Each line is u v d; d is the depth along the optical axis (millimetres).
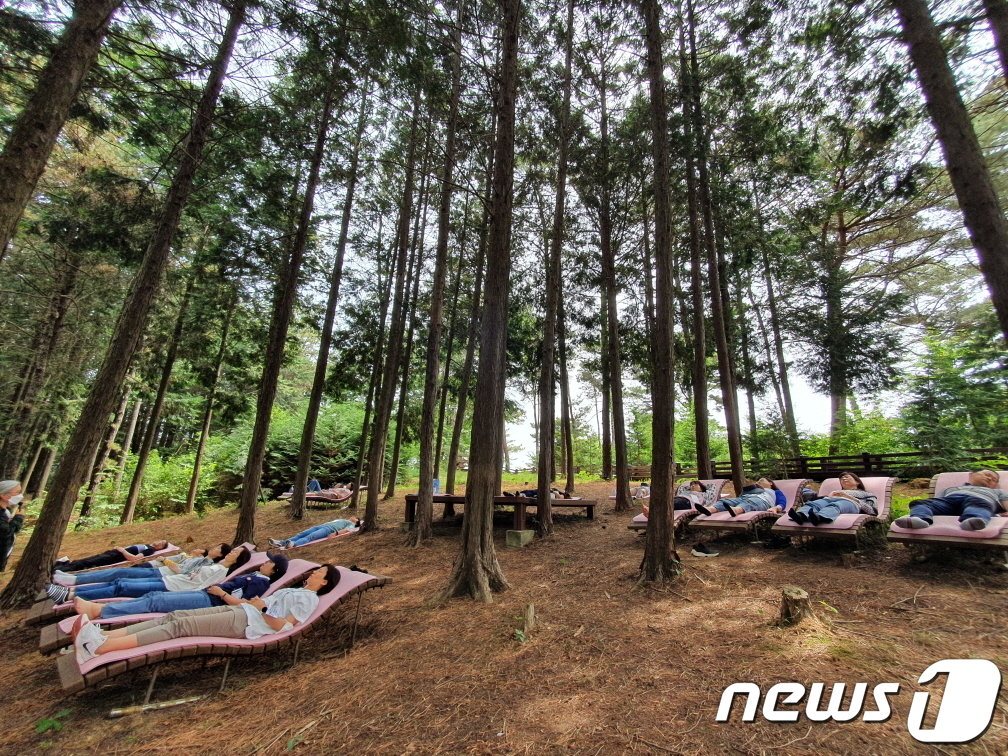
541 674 3043
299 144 8852
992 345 10148
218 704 3043
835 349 13250
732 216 10312
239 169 8922
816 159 10227
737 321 14898
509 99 5586
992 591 3836
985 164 4102
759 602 3992
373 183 12477
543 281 14117
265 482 17562
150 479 16469
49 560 5500
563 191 9039
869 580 4379
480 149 10812
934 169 6707
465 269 13977
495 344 5312
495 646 3561
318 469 17953
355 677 3254
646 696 2648
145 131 7141
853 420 14484
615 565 5797
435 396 8422
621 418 10406
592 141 10992
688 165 8609
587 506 9320
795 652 2949
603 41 10375
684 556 5969
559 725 2430
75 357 15102
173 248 10047
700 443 9367
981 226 3994
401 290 10156
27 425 13328
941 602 3686
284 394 25094
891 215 14969
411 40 6184
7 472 12828
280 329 8648
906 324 16609
